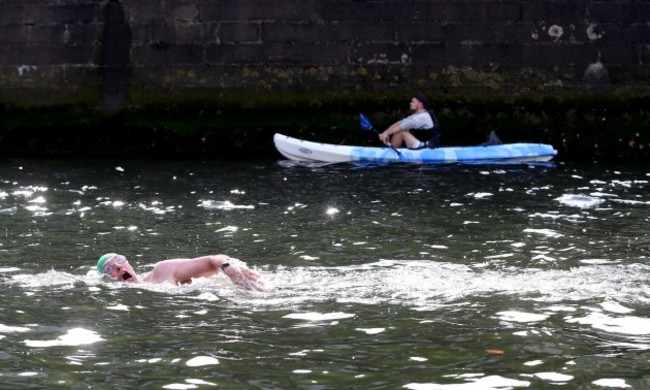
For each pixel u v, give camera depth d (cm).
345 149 5156
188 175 4612
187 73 5553
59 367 1830
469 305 2231
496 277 2511
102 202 3806
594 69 5481
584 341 1956
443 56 5500
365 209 3628
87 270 2641
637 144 5447
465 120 5500
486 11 5472
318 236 3109
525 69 5491
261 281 2409
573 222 3322
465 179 4438
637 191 4056
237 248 2939
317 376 1769
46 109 5572
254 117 5541
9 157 5322
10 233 3175
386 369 1805
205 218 3456
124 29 5556
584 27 5472
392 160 5141
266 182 4378
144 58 5556
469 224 3297
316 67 5522
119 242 3039
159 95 5556
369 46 5506
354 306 2231
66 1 5562
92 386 1730
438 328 2055
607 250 2856
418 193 4025
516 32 5475
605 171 4722
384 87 5516
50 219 3428
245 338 1997
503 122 5497
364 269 2630
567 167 4872
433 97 5500
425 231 3183
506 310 2183
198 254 2869
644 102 5472
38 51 5566
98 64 5556
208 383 1741
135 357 1883
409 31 5491
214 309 2212
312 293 2358
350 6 5491
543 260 2725
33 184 4297
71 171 4747
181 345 1955
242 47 5528
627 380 1731
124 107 5556
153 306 2244
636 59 5475
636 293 2330
